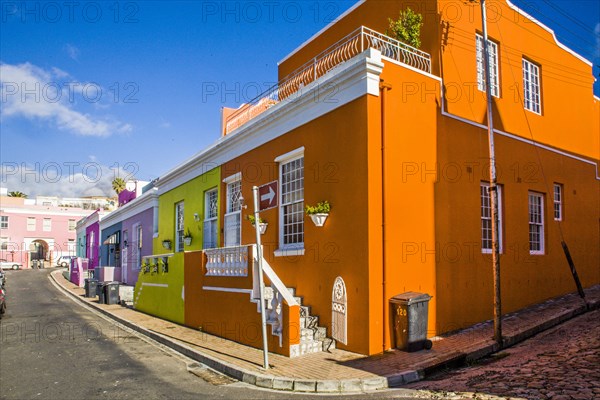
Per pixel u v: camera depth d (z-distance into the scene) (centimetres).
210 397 711
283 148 1176
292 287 1097
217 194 1538
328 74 1014
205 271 1282
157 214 2167
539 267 1327
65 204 6094
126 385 789
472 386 690
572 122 1562
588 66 1675
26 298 2441
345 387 722
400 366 796
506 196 1242
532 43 1419
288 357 902
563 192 1475
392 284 927
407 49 1109
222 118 1670
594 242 1588
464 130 1130
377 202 922
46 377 854
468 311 1081
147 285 1759
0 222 5159
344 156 973
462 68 1152
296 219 1138
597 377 671
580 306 1224
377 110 944
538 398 605
